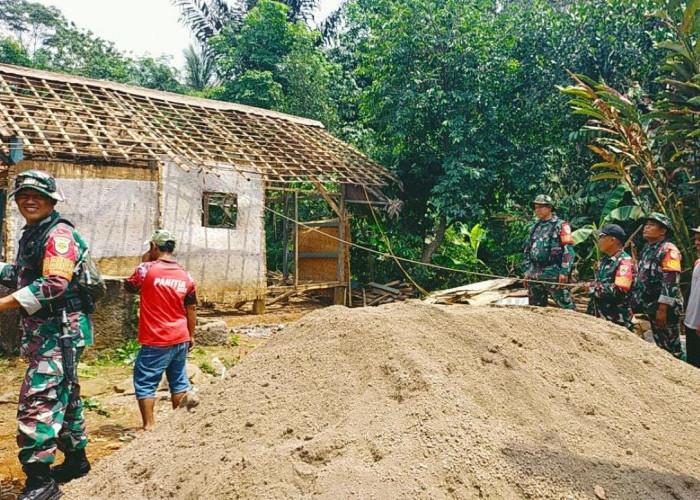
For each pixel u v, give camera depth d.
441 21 14.38
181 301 4.61
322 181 12.17
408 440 2.51
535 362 3.43
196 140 11.27
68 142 8.62
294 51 20.16
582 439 2.82
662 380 3.73
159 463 2.91
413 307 3.83
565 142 13.74
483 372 3.15
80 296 3.48
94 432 4.89
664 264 5.82
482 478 2.36
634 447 2.89
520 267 13.89
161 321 4.52
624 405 3.31
